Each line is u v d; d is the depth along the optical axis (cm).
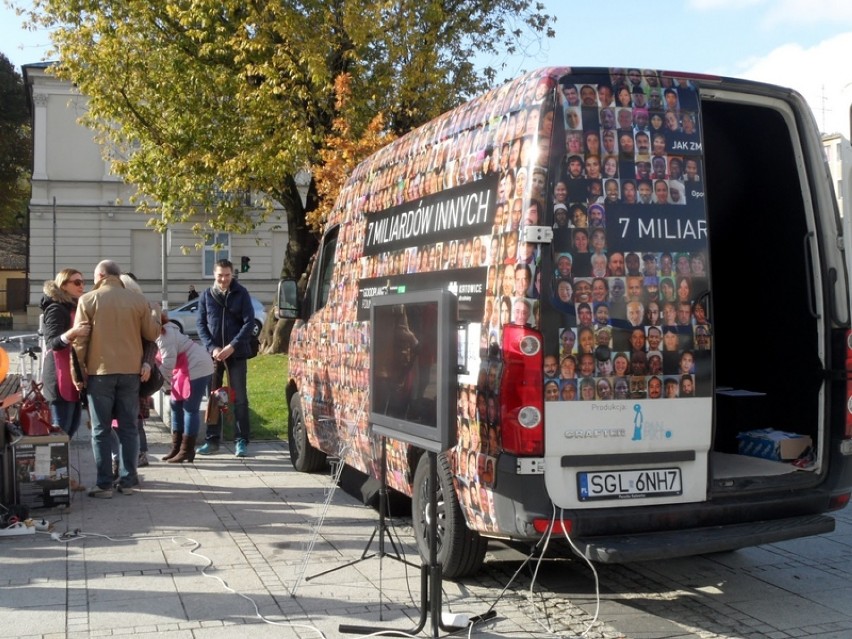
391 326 492
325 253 811
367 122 1677
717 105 563
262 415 1274
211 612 499
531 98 470
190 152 2039
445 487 521
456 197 525
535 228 453
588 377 458
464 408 489
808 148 535
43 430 730
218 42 1897
